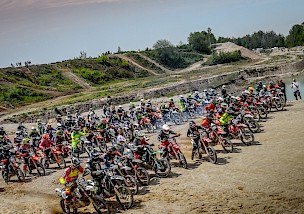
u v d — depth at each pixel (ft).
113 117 70.44
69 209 34.37
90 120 72.02
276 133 53.93
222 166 42.37
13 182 48.75
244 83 186.39
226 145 49.42
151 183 40.16
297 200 29.96
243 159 43.78
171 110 77.15
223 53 350.43
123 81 272.51
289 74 198.90
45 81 241.55
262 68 215.51
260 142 50.49
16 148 52.03
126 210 33.40
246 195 32.68
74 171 33.40
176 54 391.04
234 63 314.96
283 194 31.58
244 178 37.09
